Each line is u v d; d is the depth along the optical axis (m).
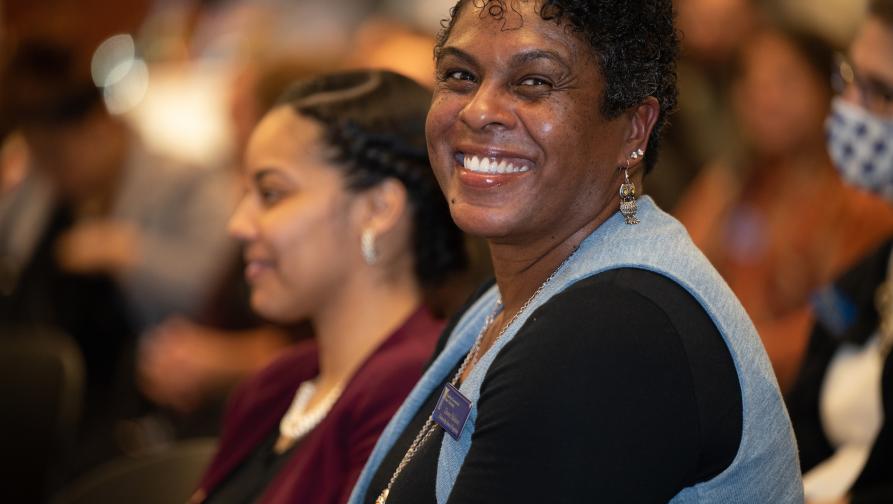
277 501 4.82
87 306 9.20
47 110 9.33
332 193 5.13
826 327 5.86
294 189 5.15
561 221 3.42
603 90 3.30
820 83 8.36
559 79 3.27
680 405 2.98
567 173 3.32
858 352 5.73
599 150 3.35
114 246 9.26
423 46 9.08
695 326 3.10
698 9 9.66
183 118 10.26
